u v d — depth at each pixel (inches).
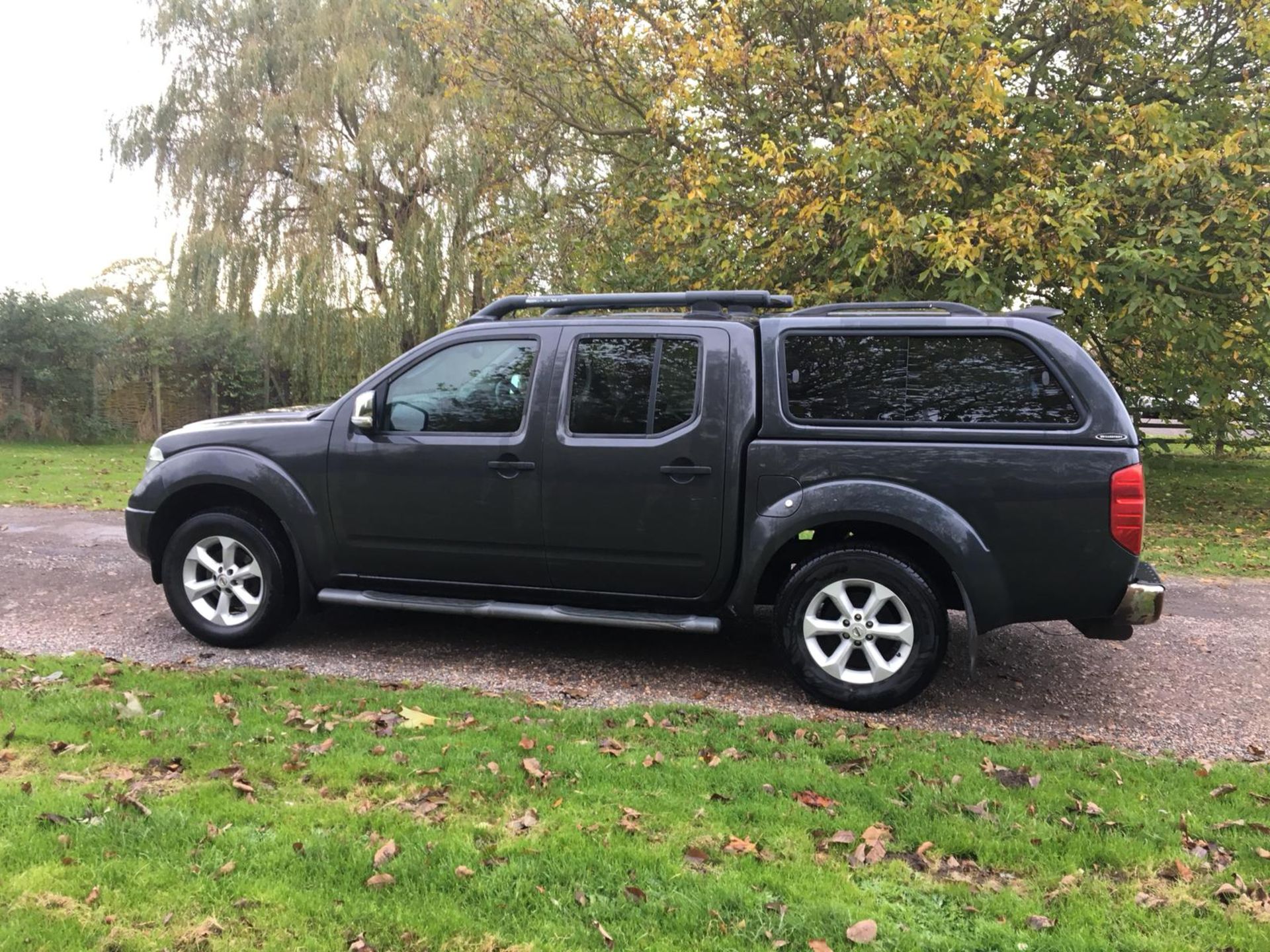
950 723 162.7
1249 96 392.5
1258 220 354.3
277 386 928.9
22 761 127.9
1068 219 341.4
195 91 766.5
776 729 152.7
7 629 206.8
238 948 87.9
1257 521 427.2
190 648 196.4
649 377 177.6
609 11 422.9
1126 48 425.4
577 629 220.4
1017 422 161.2
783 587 171.5
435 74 706.8
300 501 191.8
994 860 109.7
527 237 507.2
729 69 396.2
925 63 361.4
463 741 140.6
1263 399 491.2
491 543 183.6
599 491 176.2
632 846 108.7
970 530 158.9
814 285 392.5
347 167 695.1
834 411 169.0
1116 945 92.8
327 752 134.5
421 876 101.0
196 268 744.3
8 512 386.3
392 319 717.3
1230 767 140.4
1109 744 152.9
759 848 110.6
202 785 121.6
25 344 765.3
